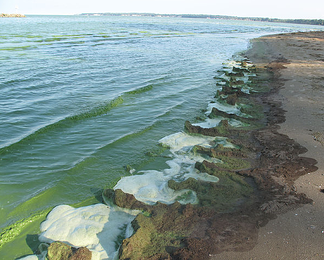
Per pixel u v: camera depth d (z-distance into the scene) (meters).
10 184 5.70
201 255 3.82
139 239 4.01
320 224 4.38
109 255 3.99
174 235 4.21
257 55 23.84
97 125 8.78
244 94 11.64
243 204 4.92
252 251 3.88
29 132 8.09
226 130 8.11
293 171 5.87
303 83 13.16
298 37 41.75
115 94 11.91
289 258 3.76
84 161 6.62
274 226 4.36
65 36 35.75
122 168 6.40
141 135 8.11
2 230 4.49
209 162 6.39
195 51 26.67
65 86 12.93
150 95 12.11
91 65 17.89
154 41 34.41
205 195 5.23
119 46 28.19
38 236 4.41
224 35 48.75
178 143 7.53
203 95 12.22
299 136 7.55
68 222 4.63
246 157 6.59
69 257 3.78
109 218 4.73
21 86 12.56
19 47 24.05
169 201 5.16
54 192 5.49
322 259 3.74
